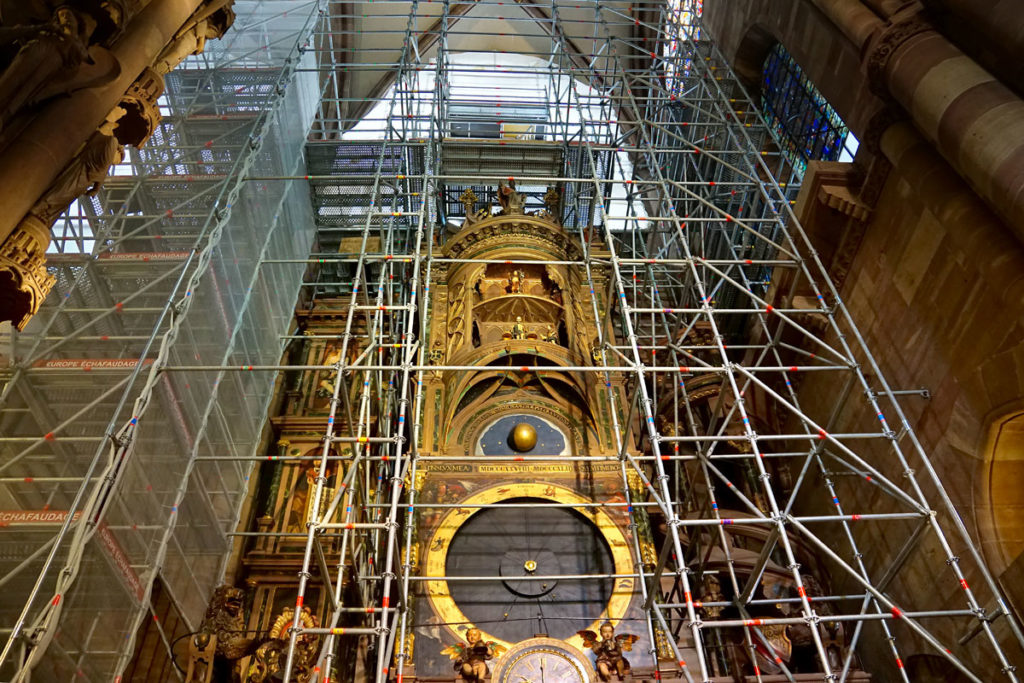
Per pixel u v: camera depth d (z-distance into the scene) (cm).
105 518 1252
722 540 1377
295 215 2089
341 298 2142
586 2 2870
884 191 1577
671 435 1761
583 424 1722
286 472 1753
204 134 1861
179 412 1416
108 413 1334
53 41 876
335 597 1122
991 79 1266
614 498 1562
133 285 1524
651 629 1246
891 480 1508
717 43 2394
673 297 2095
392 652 1291
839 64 1709
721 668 1394
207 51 2023
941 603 1355
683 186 1650
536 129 2994
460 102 2927
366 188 2248
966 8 1284
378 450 1642
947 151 1295
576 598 1440
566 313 1886
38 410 1316
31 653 977
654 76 2303
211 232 1513
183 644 1493
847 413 1653
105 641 1227
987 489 1288
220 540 1540
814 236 1697
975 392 1307
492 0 2875
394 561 1259
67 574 1046
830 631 1427
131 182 1648
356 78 2856
